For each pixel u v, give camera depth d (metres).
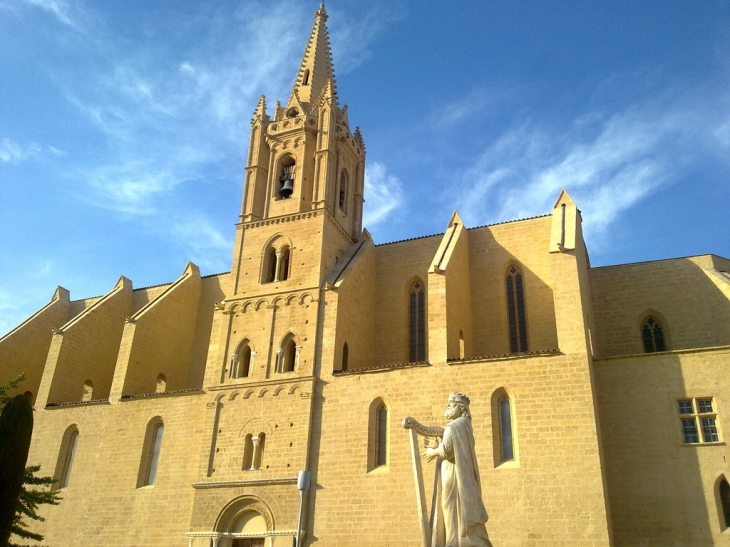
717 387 35.88
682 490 34.75
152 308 53.81
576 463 34.78
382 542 37.12
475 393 38.44
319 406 42.31
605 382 38.38
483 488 36.00
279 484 40.72
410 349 49.03
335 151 53.50
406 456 38.62
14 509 27.31
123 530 44.62
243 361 46.62
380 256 52.88
